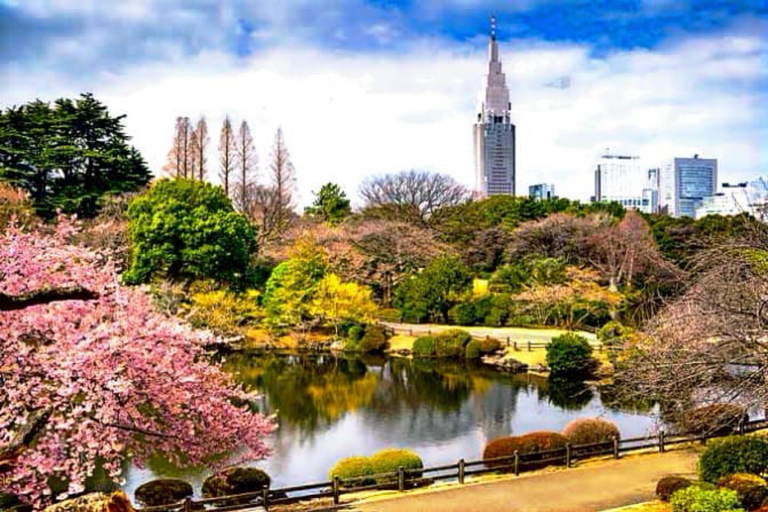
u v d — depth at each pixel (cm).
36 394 932
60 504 672
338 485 1254
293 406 2392
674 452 1558
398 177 6575
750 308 1082
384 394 2591
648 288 2719
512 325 3850
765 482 1121
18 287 984
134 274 3431
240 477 1327
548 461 1487
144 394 1016
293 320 3594
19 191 3061
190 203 3678
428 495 1272
